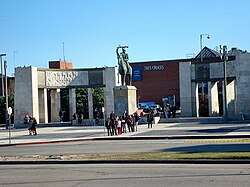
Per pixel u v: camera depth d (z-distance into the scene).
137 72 94.81
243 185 13.52
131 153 24.47
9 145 36.44
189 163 20.14
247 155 20.67
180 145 28.86
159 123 57.47
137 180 15.32
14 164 22.66
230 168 17.95
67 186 14.49
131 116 45.91
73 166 20.70
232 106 67.56
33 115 64.25
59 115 70.44
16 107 64.94
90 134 44.00
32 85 64.31
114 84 65.81
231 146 26.55
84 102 86.88
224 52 54.56
